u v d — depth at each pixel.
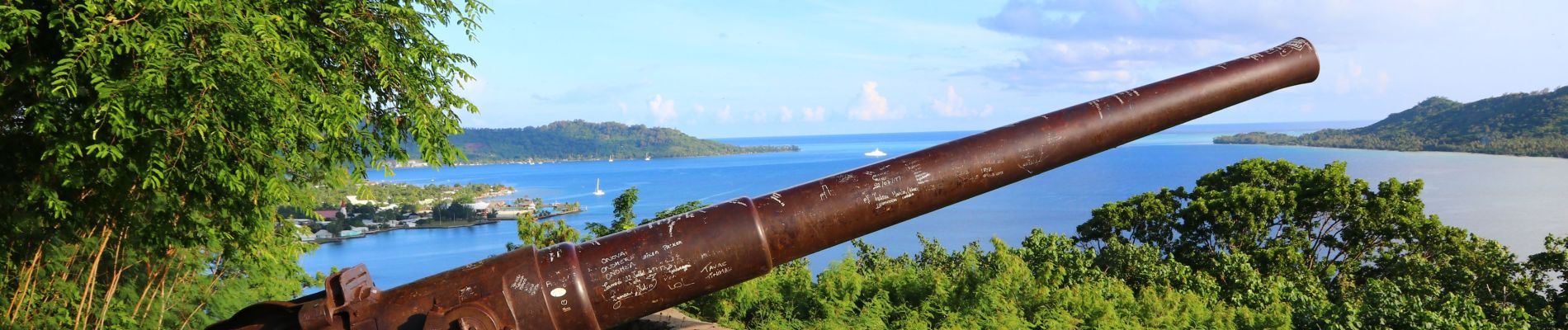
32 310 6.04
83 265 6.61
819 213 3.19
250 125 4.92
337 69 5.59
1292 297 11.51
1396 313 9.13
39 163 5.59
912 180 3.32
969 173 3.39
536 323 2.83
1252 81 3.78
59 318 6.09
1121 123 3.59
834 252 46.34
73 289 6.23
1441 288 20.91
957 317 7.10
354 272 2.86
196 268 7.43
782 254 3.19
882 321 7.07
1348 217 24.48
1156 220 26.34
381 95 6.04
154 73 4.21
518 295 2.83
